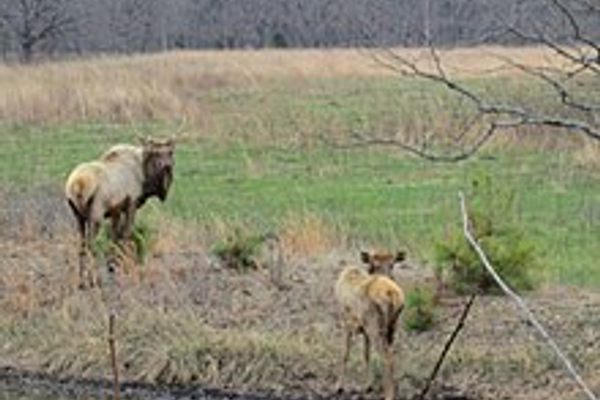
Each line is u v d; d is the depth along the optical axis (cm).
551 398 4569
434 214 7181
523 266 5034
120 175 5497
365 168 8925
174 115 11788
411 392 4669
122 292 5441
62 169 9244
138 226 5672
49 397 4812
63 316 5250
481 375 4712
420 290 4994
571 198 7519
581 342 4841
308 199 7844
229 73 14588
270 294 5438
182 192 8162
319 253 6016
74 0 18100
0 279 5591
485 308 5081
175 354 4934
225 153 9888
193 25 17488
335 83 14450
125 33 17925
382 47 3409
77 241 5897
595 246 6225
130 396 4809
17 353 5116
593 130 2472
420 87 12912
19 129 11275
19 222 6506
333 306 5319
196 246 6072
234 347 4919
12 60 16875
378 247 6097
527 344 4844
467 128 4056
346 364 4647
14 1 18062
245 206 7600
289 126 10875
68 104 11819
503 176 8175
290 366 4844
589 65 2503
